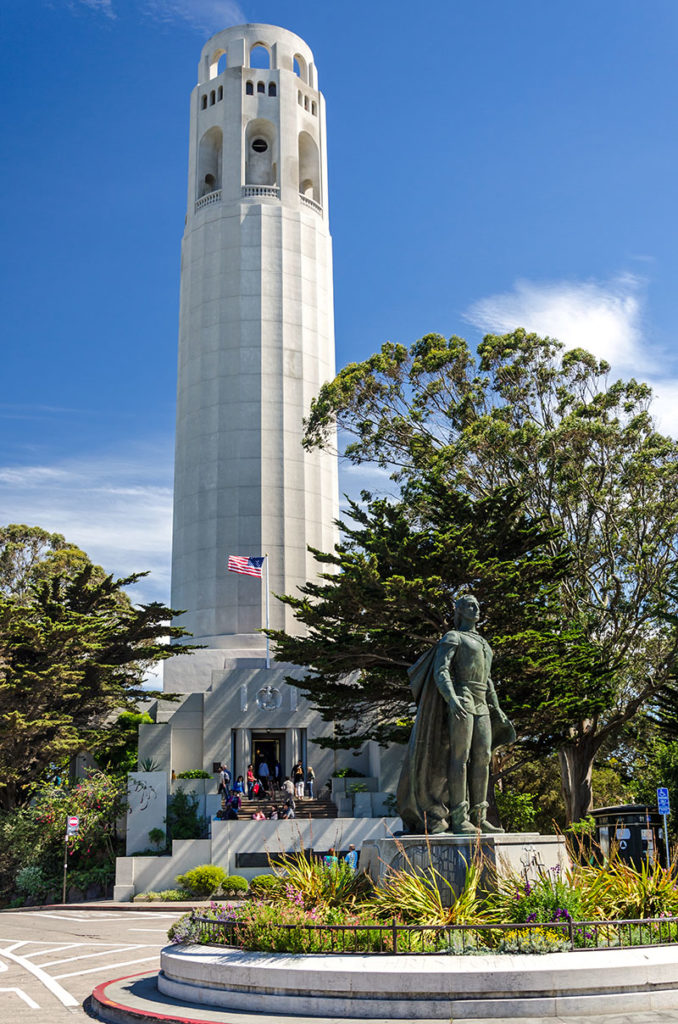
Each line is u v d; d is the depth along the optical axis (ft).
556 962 37.22
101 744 148.46
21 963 63.77
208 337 209.87
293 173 220.23
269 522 197.57
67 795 137.08
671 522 119.85
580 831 112.57
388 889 43.96
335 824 126.93
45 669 138.92
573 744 123.95
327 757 166.81
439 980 36.55
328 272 222.07
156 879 123.03
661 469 119.34
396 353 139.74
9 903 129.70
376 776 156.25
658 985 37.27
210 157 228.22
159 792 136.56
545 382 130.93
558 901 41.75
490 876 43.86
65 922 96.37
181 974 43.55
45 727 135.44
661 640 132.87
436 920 41.06
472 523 114.21
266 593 192.54
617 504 124.77
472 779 47.91
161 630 154.81
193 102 230.27
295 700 169.58
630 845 105.91
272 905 46.29
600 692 115.85
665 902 43.96
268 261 212.23
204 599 195.31
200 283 214.28
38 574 224.12
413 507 123.34
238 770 166.40
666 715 135.03
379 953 38.58
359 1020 36.40
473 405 133.18
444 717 48.85
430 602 108.17
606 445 123.24
